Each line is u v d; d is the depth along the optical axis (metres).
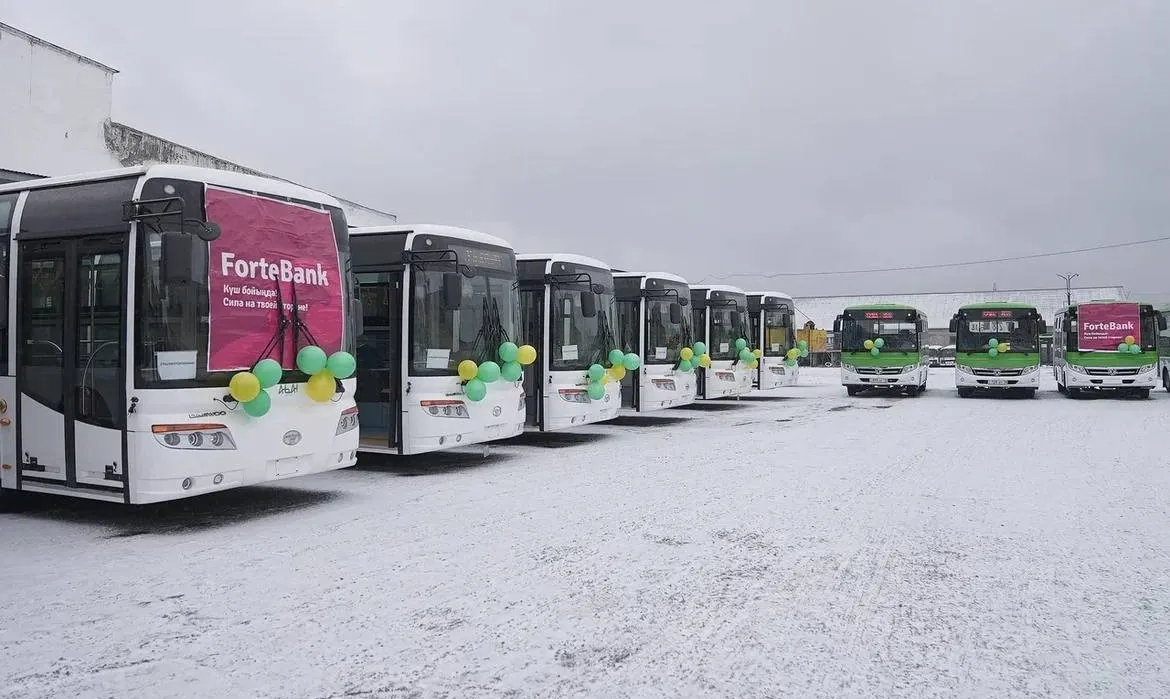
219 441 7.67
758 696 4.13
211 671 4.44
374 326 11.27
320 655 4.66
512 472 11.23
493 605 5.53
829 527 7.84
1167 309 28.84
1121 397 26.94
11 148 16.25
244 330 7.92
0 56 15.97
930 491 9.70
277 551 6.96
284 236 8.38
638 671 4.44
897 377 26.73
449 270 11.13
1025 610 5.45
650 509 8.67
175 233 7.01
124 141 18.84
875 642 4.87
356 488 10.02
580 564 6.54
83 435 7.72
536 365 13.84
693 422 18.55
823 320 83.44
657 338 17.05
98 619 5.27
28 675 4.39
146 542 7.30
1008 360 25.67
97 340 7.66
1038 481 10.40
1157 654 4.69
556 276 13.80
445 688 4.22
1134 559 6.71
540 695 4.14
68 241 7.89
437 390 10.84
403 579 6.13
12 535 7.59
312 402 8.58
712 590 5.87
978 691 4.20
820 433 16.06
